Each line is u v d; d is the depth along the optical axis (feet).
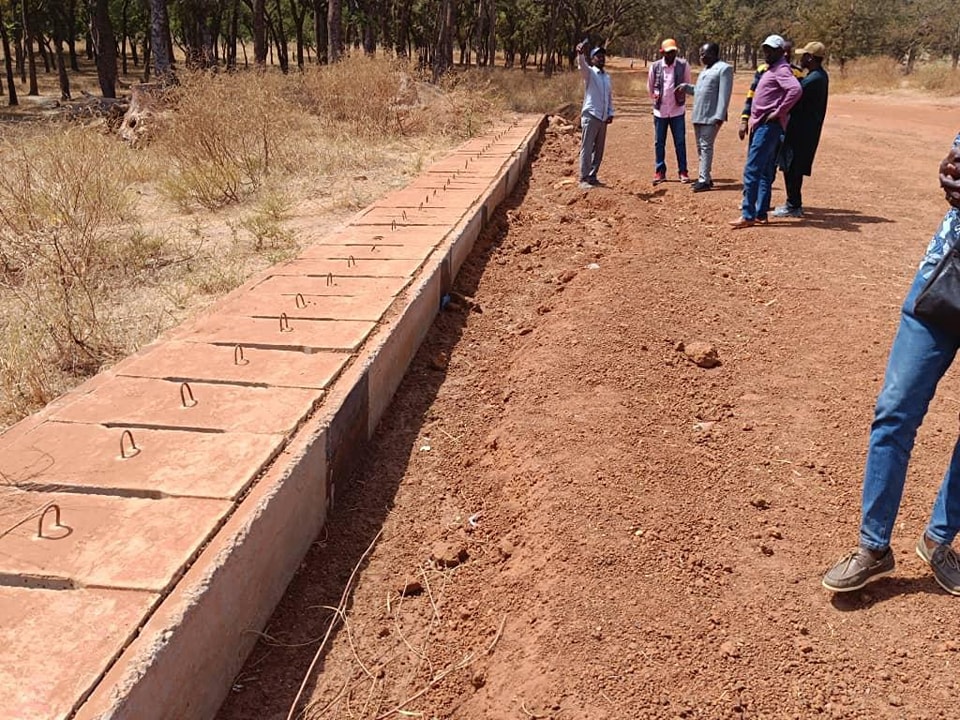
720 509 11.12
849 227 26.53
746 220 26.45
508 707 8.11
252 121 32.94
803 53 26.63
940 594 9.45
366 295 16.63
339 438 11.94
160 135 36.22
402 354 15.67
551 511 10.79
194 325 14.92
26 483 9.61
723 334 17.42
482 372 16.48
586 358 15.49
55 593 7.76
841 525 10.87
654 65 34.65
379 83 47.09
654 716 7.75
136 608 7.57
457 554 10.85
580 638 8.64
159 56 57.11
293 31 158.40
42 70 157.58
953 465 9.37
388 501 12.15
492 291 21.12
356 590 10.28
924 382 8.81
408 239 21.11
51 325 15.85
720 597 9.41
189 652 7.64
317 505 11.12
